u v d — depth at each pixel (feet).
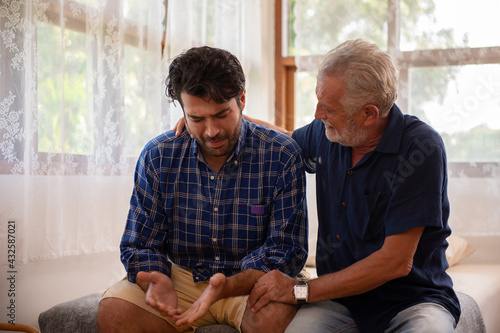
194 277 5.38
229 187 5.35
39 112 6.19
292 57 10.46
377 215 5.01
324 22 9.90
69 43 6.52
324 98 4.93
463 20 9.08
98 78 6.84
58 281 6.56
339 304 5.14
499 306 7.61
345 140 5.03
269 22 10.53
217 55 4.86
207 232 5.34
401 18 9.43
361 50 4.89
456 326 5.22
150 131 7.55
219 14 9.38
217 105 4.81
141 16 7.49
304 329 4.76
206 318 5.30
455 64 9.13
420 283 4.95
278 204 5.27
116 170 7.06
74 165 6.56
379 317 4.93
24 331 5.72
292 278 5.12
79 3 6.62
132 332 4.94
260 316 4.85
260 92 10.37
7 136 5.81
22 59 5.90
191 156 5.40
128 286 5.12
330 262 5.38
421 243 4.98
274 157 5.35
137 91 7.45
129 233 5.34
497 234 8.89
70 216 6.54
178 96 4.95
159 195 5.41
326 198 5.41
